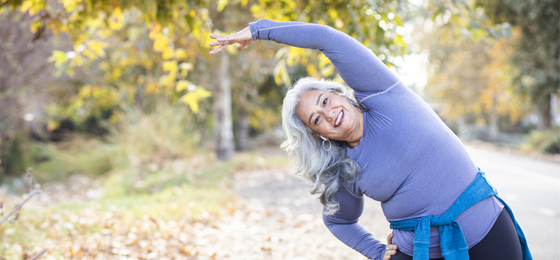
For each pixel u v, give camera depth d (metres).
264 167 9.45
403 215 1.88
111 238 4.07
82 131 16.27
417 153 1.75
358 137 1.89
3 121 7.90
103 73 10.57
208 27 4.01
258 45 9.12
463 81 24.22
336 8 3.71
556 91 13.58
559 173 9.44
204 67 8.55
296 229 4.62
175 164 9.17
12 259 3.33
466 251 1.73
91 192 8.39
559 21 12.08
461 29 3.87
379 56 3.41
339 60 1.80
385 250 2.02
